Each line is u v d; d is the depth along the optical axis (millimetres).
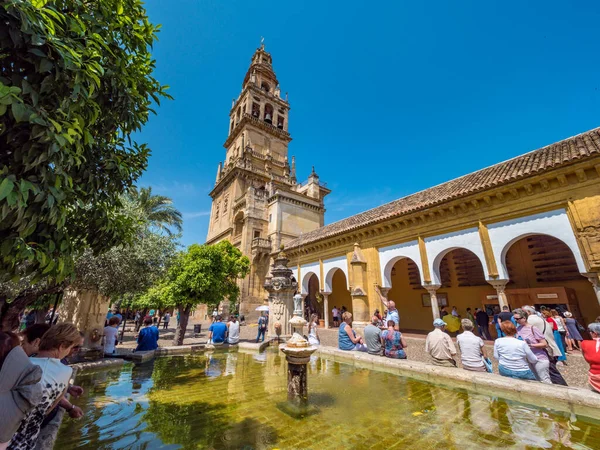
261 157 38844
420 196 16203
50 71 2418
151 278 9500
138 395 5277
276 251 26859
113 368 7539
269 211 32000
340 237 18016
